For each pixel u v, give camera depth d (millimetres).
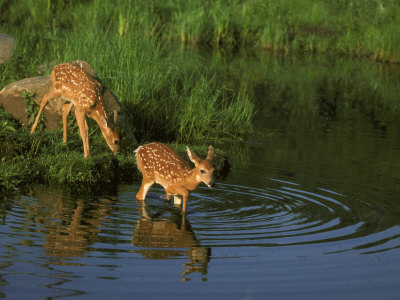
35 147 14539
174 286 8594
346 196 12945
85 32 21469
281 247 10094
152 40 20891
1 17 31781
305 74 28406
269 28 34625
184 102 19453
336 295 8484
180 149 15914
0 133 14398
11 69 18328
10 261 9164
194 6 35469
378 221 11453
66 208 11680
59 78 14445
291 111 21797
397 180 14227
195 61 28047
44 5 32219
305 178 14258
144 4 33281
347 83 27000
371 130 19547
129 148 15797
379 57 33031
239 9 37031
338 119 20938
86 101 14148
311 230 10906
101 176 13805
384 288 8719
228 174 14484
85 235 10344
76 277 8773
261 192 13141
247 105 20188
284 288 8641
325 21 37125
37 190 12719
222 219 11422
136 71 18750
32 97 15766
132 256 9570
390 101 24000
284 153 16578
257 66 29375
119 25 26172
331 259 9664
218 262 9445
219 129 19016
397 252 9984
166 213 11672
